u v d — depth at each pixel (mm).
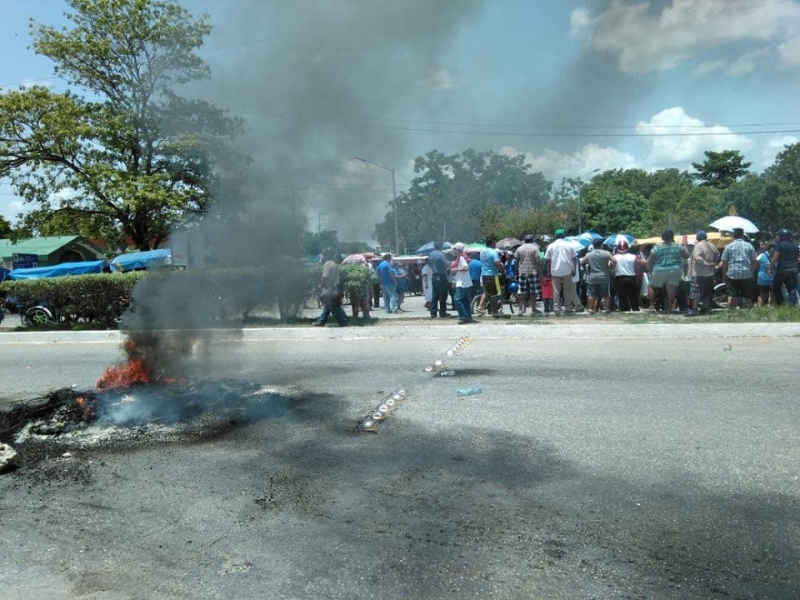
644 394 5320
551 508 3162
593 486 3414
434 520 3068
